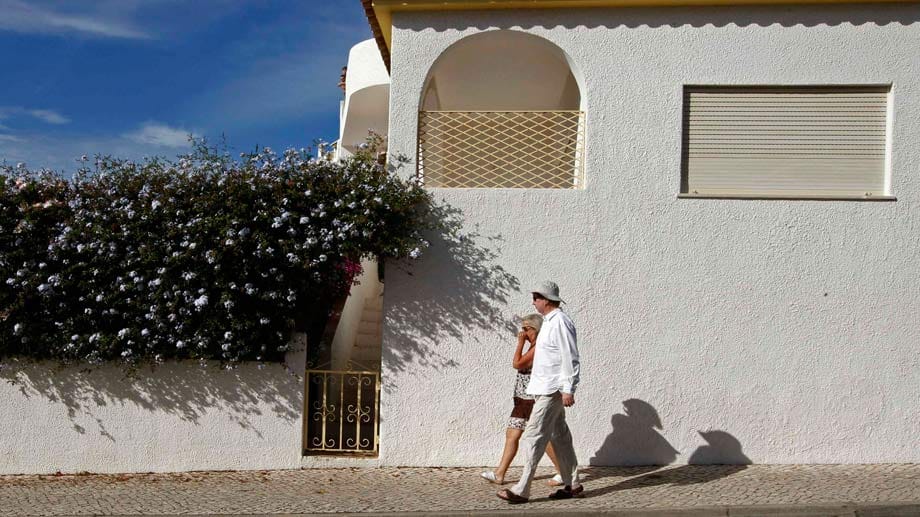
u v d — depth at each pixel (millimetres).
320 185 8125
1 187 8094
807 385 8180
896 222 8211
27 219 7879
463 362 8305
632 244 8289
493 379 8289
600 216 8320
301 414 8266
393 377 8320
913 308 8164
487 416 8273
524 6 8445
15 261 7988
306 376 8336
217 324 7926
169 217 7930
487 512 6664
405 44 8586
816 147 8375
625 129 8367
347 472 8148
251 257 7914
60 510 6918
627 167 8336
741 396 8211
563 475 7168
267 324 8070
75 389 8289
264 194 8016
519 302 8312
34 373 8289
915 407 8133
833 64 8328
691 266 8258
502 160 8977
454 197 8406
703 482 7582
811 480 7590
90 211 8008
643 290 8266
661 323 8250
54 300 8047
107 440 8266
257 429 8273
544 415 6898
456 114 8805
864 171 8359
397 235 8148
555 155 9234
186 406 8281
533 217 8352
